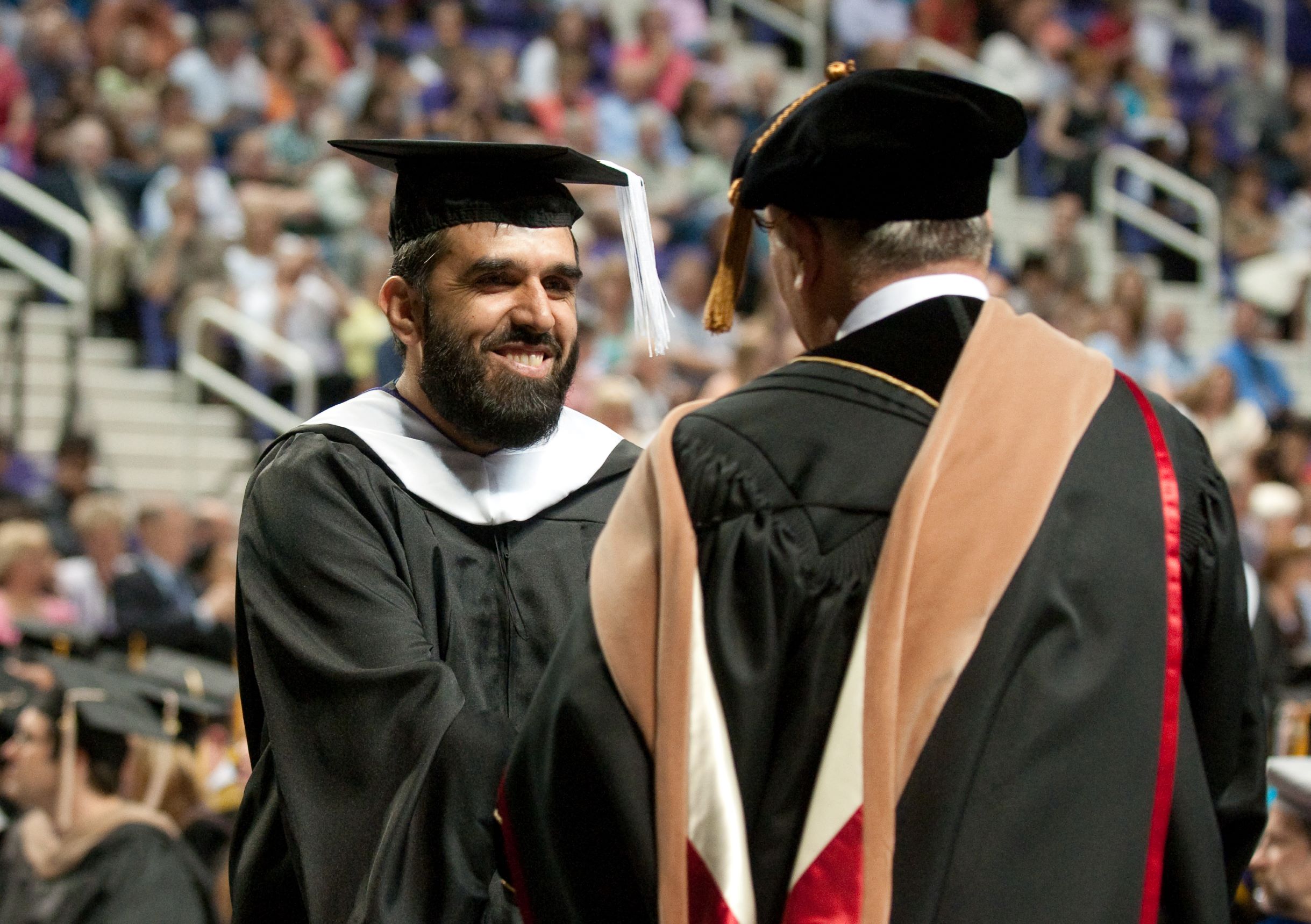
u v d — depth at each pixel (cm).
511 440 462
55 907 703
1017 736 334
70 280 1730
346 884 405
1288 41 2908
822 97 362
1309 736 774
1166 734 341
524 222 454
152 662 916
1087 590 342
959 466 347
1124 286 1973
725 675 345
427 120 2000
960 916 328
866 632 339
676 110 2286
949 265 370
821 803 335
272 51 2102
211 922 719
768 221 392
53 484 1520
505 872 386
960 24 2594
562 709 354
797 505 351
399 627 425
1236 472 1664
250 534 447
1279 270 2294
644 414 1517
